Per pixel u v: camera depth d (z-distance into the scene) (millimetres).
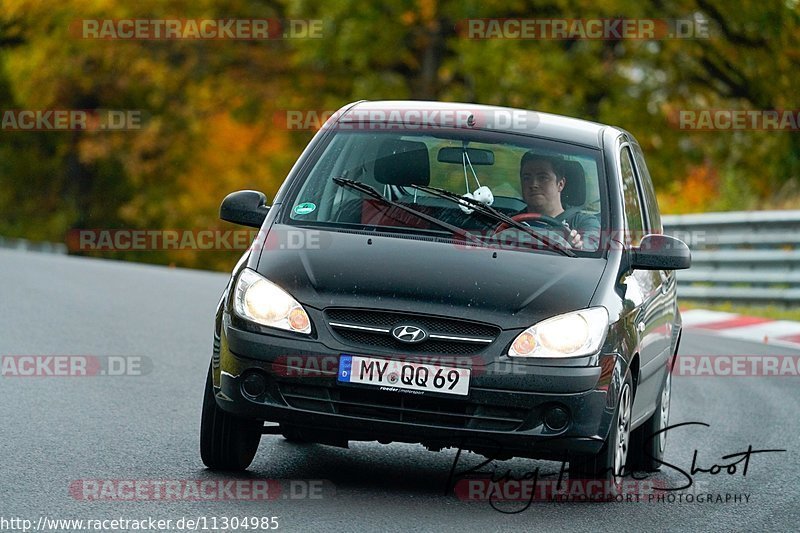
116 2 125562
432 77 107625
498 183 23219
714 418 32031
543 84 98000
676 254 22641
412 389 19766
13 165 157125
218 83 120062
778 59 104688
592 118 101625
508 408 19969
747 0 102188
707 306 60312
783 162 105062
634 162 26250
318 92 116750
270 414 20219
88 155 136250
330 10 106500
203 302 51031
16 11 135125
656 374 25031
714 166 104438
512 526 19312
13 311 42812
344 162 23594
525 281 20891
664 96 103812
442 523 19172
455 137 23828
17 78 137875
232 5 121125
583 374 20031
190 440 24469
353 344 19969
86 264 71562
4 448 22641
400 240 21781
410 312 20047
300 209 22672
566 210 22984
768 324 53062
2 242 144750
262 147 134125
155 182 143375
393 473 23047
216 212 141750
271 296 20500
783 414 32906
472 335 20016
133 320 43031
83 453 22672
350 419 19953
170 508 18984
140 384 30656
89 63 134250
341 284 20469
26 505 18734
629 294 22031
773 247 58938
